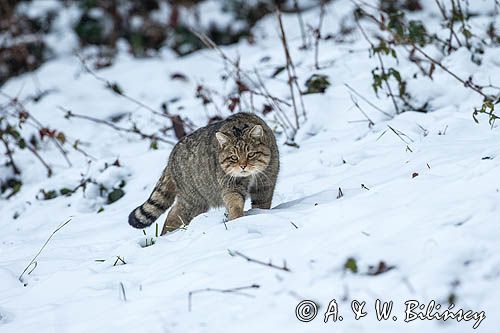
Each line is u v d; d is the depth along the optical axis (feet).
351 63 50.24
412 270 23.30
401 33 46.14
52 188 46.32
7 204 47.29
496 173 26.89
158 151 47.70
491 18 52.26
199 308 24.25
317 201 32.58
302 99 47.62
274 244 26.96
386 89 46.11
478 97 43.04
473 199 25.81
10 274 31.48
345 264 24.17
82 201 43.93
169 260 28.81
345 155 39.83
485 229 24.13
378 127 42.27
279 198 36.50
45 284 29.35
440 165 30.71
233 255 27.14
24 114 50.08
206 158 35.88
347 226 26.35
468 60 45.65
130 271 29.01
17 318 27.02
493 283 22.30
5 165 50.39
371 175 34.83
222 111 51.13
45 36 73.82
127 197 43.98
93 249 34.50
